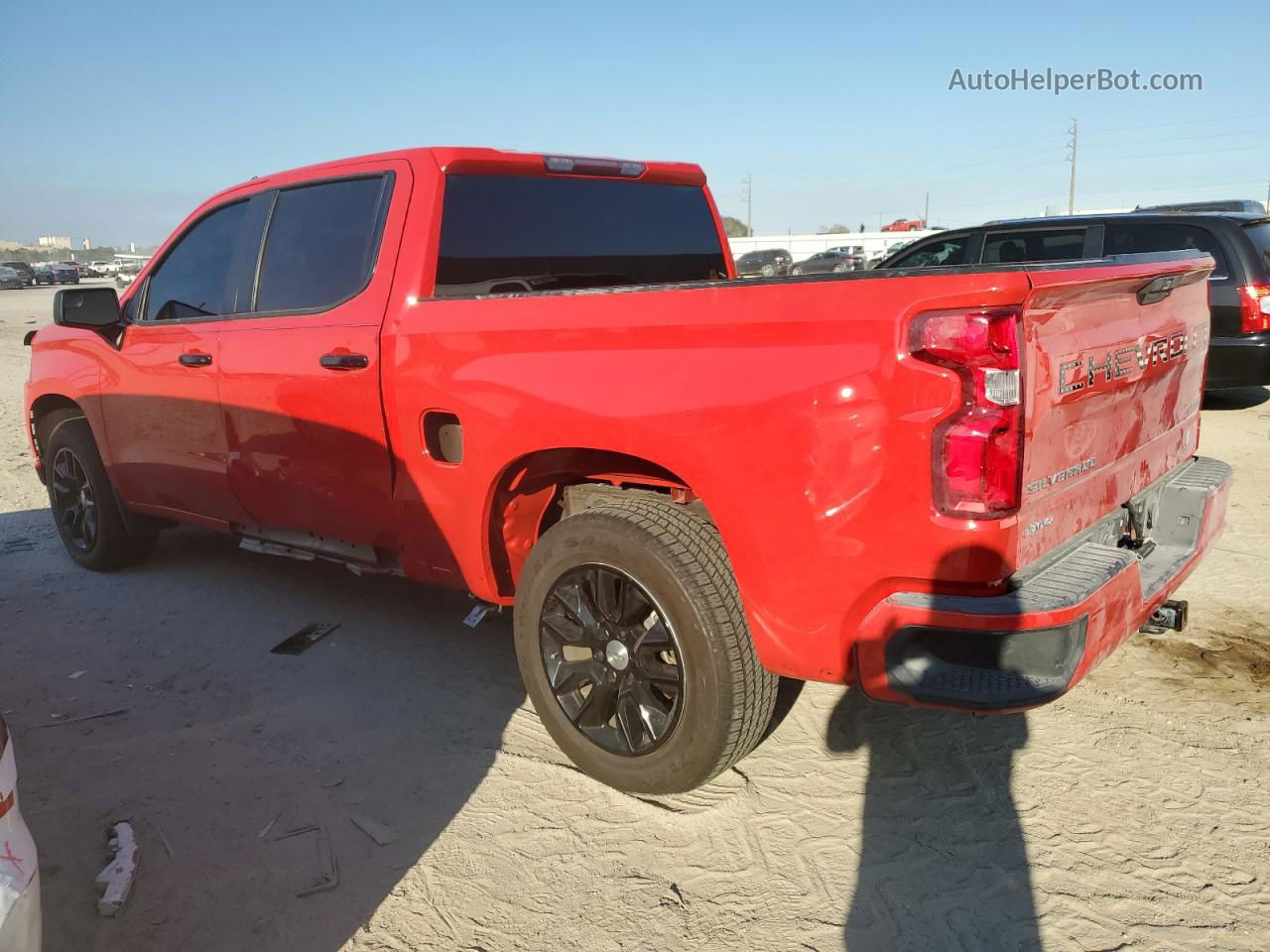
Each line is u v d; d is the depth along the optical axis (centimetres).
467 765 324
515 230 377
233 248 426
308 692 380
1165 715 338
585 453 306
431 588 494
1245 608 428
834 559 242
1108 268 250
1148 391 296
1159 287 283
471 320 316
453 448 331
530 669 317
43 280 5706
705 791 303
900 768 312
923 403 223
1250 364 815
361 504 369
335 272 375
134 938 246
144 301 472
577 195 404
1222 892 250
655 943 240
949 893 253
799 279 242
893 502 230
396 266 351
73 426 517
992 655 229
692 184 459
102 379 481
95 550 523
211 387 418
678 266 446
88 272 6178
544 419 292
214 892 262
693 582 269
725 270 473
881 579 237
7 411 1140
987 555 224
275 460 398
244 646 425
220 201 440
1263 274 806
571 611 302
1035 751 319
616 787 303
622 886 261
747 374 249
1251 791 292
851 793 299
